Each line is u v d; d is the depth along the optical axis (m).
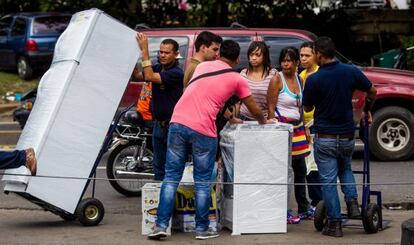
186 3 25.89
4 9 31.67
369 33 27.25
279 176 10.26
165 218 10.01
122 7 26.67
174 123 9.95
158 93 10.84
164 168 11.20
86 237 10.32
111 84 10.67
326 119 9.99
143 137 12.68
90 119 10.55
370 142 16.08
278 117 11.00
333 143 9.96
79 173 10.49
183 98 9.98
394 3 29.22
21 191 10.26
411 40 25.38
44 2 27.58
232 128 10.31
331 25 26.89
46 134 10.32
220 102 9.92
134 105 14.32
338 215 10.18
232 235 10.26
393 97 15.89
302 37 15.08
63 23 28.47
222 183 10.08
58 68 10.70
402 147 16.12
